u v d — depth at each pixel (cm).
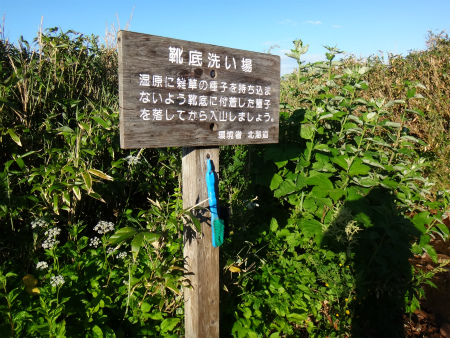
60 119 321
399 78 622
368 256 309
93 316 210
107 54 438
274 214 365
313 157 360
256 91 226
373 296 295
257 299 247
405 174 364
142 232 194
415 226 326
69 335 196
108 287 235
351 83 416
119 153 318
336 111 371
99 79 399
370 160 347
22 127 266
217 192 217
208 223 212
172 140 190
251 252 286
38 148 286
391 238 298
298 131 361
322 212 329
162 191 331
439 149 533
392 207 315
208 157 211
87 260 244
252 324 236
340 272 284
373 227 324
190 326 217
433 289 335
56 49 325
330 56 374
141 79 176
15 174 257
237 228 288
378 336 268
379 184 349
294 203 351
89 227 294
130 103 174
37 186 244
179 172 318
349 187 348
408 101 584
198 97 198
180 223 215
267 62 229
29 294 214
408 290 296
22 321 198
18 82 274
